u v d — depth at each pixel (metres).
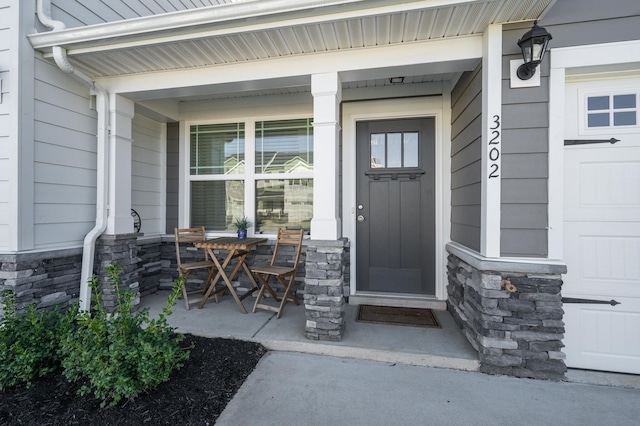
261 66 2.78
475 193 2.57
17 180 2.52
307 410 1.84
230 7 2.22
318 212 2.68
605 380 2.16
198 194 4.24
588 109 2.33
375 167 3.70
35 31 2.63
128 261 3.29
